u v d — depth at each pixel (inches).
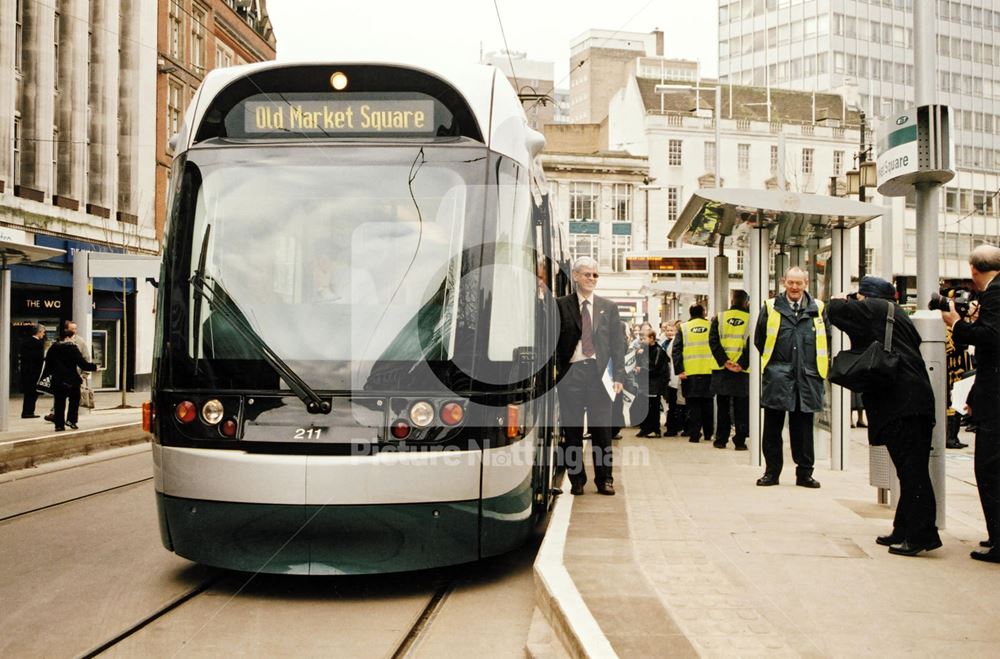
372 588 244.2
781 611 193.0
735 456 469.4
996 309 235.1
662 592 204.2
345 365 230.4
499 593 241.8
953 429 531.5
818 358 359.6
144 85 1344.7
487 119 252.7
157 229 1392.7
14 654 189.8
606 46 3634.4
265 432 228.2
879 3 2989.7
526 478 253.1
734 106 2568.9
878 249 2476.6
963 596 206.5
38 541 302.2
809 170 2573.8
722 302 554.6
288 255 241.1
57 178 1151.0
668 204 2443.4
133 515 350.0
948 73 3004.4
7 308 613.0
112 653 191.0
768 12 3058.6
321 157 247.8
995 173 2775.6
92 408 786.8
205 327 237.5
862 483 374.3
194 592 238.4
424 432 228.5
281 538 225.1
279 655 190.2
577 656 167.8
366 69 251.0
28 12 1067.3
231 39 1674.5
